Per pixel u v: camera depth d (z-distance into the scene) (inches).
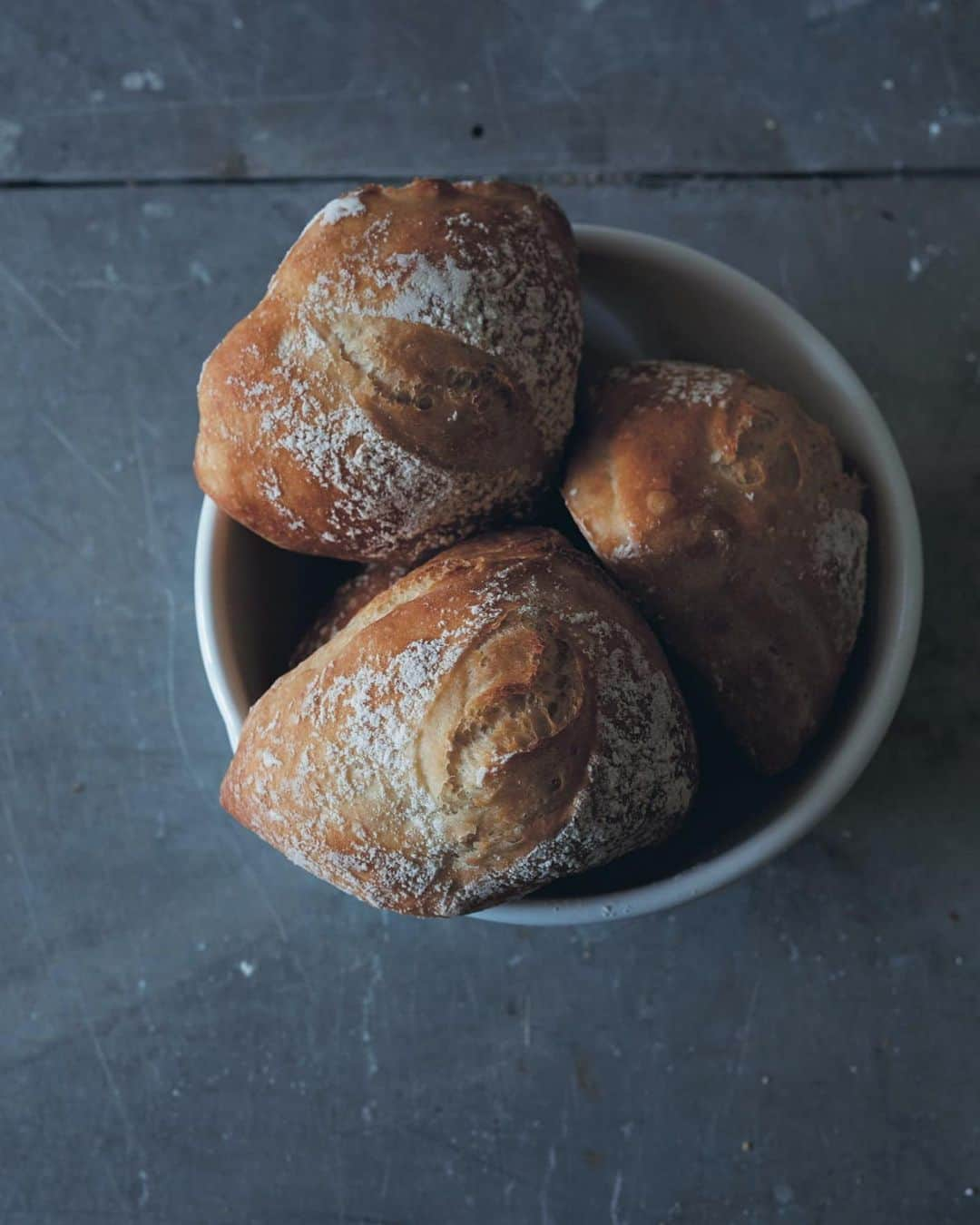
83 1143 24.3
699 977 23.8
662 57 24.8
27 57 25.6
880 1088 23.4
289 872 24.5
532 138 24.9
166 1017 24.4
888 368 24.1
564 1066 23.8
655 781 18.5
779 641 19.2
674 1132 23.6
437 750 17.9
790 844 19.6
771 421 19.4
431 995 24.1
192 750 24.7
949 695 23.7
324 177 25.1
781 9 24.7
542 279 19.1
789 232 24.4
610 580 19.3
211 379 19.2
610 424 19.6
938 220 24.3
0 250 25.4
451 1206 23.8
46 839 24.7
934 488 23.9
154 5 25.5
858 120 24.5
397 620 18.3
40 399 25.2
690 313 21.2
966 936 23.5
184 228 25.2
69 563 25.0
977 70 24.5
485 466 18.9
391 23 25.2
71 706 24.8
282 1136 24.1
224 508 19.9
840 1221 23.3
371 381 18.6
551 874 18.5
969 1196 23.1
